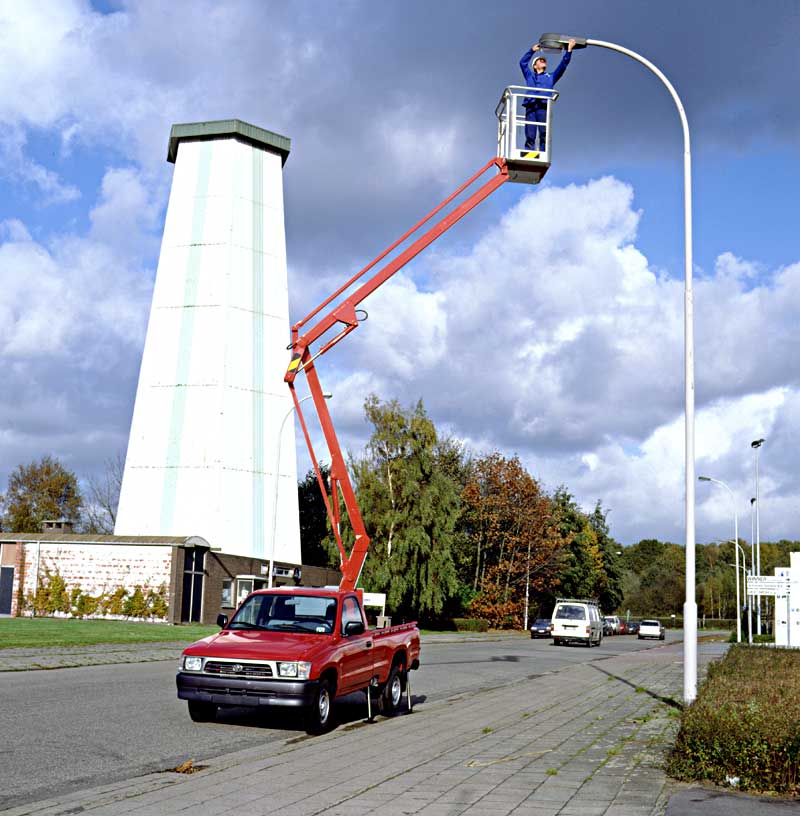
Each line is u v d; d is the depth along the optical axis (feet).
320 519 230.48
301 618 42.91
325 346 65.00
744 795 25.66
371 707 44.80
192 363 172.24
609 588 347.77
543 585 253.44
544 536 246.47
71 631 103.40
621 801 24.98
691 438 47.21
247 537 168.96
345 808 24.31
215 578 149.59
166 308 175.94
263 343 177.37
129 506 170.50
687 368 47.80
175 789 26.86
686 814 23.18
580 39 53.72
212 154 180.75
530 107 61.05
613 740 37.40
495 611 234.99
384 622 114.62
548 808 24.14
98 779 28.73
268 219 182.70
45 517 272.72
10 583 147.43
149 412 172.96
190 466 168.55
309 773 29.53
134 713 43.52
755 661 73.41
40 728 37.93
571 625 161.48
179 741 36.32
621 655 126.11
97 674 62.49
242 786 27.35
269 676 37.96
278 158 187.11
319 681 38.50
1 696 48.08
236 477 169.68
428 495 186.29
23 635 92.07
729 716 28.43
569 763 31.45
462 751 34.30
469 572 252.42
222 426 169.48
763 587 137.49
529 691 62.90
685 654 46.03
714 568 416.05
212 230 176.65
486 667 90.63
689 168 49.49
